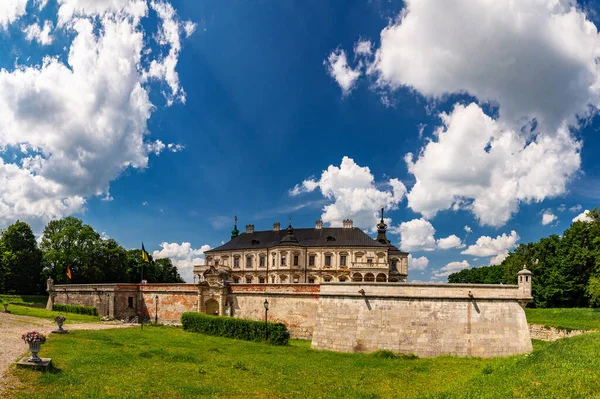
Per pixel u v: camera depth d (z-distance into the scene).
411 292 41.22
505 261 100.44
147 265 110.19
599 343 29.45
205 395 21.33
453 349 39.44
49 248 88.25
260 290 55.56
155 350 32.94
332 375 28.33
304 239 95.75
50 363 23.89
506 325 40.16
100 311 67.38
